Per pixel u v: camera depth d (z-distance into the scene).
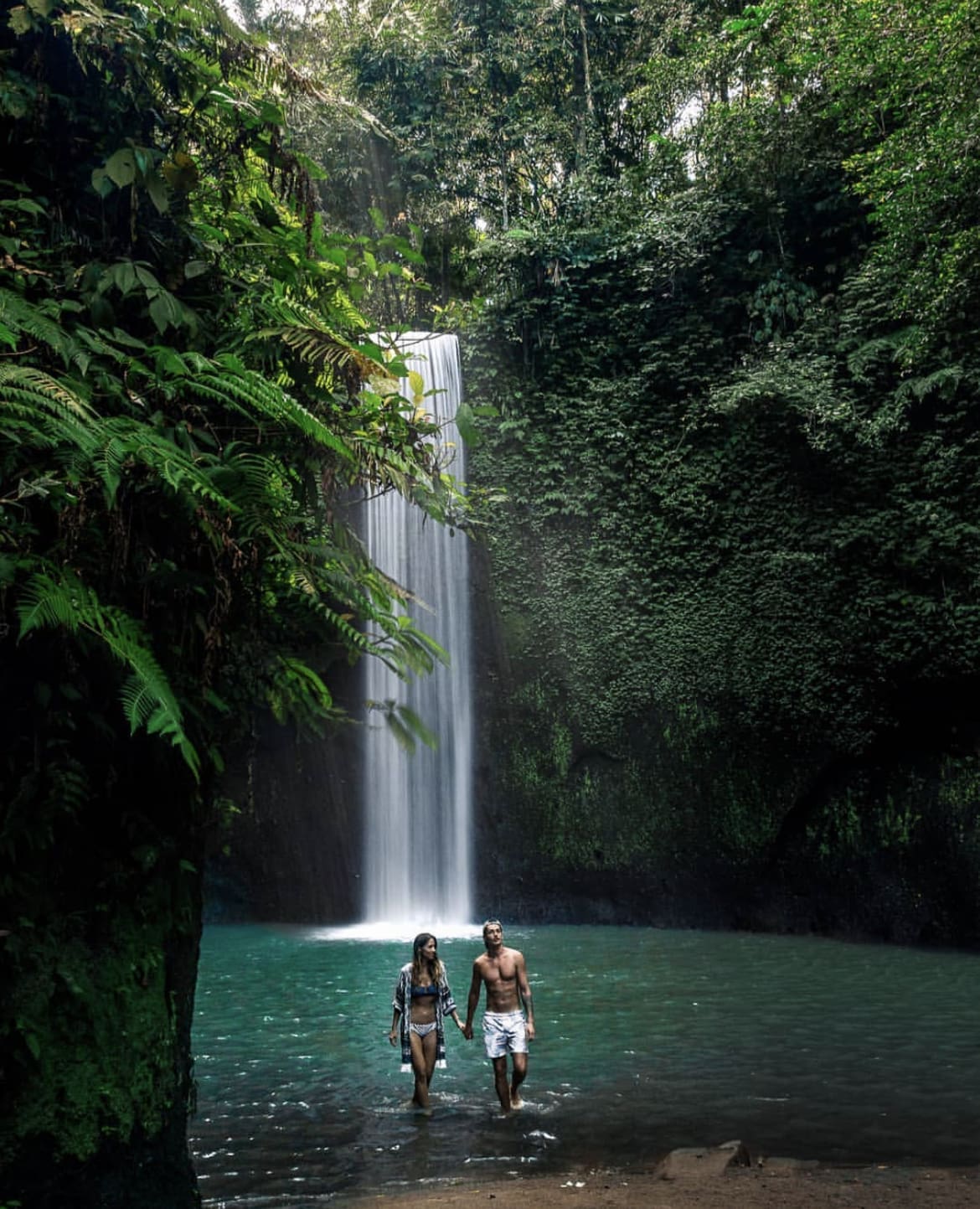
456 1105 8.25
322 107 4.80
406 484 4.66
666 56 24.89
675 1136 7.34
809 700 18.70
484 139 25.67
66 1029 4.01
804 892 18.98
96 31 3.96
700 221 20.81
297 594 4.66
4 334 3.20
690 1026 11.20
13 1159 3.85
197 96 4.38
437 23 26.67
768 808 19.12
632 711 20.28
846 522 18.70
